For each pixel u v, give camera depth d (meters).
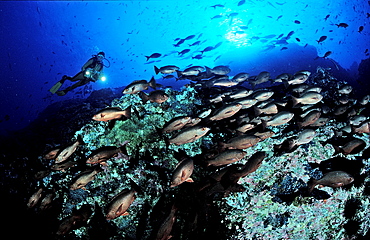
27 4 33.25
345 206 3.96
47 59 38.44
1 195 3.89
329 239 3.98
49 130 5.88
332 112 5.47
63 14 37.47
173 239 3.43
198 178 3.97
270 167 3.97
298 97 4.62
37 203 3.76
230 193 3.74
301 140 3.92
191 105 5.29
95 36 41.41
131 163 3.99
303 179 3.88
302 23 27.61
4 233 3.70
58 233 3.30
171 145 4.25
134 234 3.52
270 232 3.73
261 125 4.54
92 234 3.62
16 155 4.55
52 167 3.85
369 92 11.86
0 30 32.44
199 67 6.83
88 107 7.16
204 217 3.64
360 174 4.09
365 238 4.14
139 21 39.44
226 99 5.23
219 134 4.73
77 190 3.87
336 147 3.95
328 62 14.91
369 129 4.20
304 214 3.79
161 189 3.67
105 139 4.32
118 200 2.83
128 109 3.73
